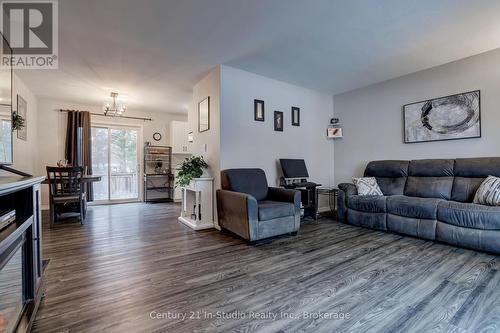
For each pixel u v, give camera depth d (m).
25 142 4.28
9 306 1.27
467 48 3.14
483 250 2.58
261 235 2.95
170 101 5.39
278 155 4.24
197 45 3.00
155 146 6.50
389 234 3.33
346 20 2.51
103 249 2.76
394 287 1.89
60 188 4.25
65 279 2.03
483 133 3.27
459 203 2.84
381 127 4.36
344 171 4.93
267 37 2.83
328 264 2.34
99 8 2.27
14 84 3.70
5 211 1.37
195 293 1.82
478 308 1.60
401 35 2.82
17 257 1.37
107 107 4.84
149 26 2.58
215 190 3.72
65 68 3.59
